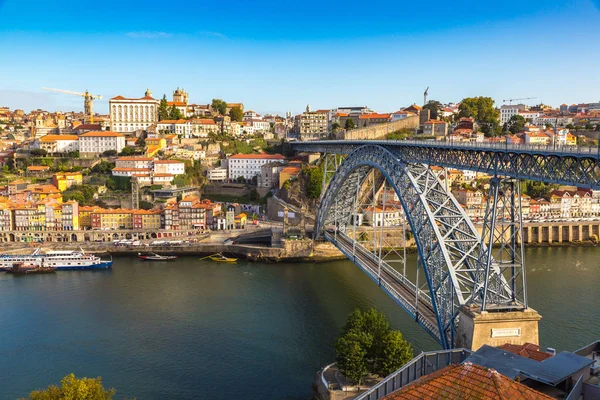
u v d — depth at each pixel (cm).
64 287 12475
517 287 11612
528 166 6184
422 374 5412
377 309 10538
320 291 11975
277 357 8469
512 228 6662
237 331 9494
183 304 11050
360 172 12588
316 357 8475
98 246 16550
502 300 6756
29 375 7888
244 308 10750
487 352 4812
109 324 9881
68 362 8306
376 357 7188
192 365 8194
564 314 9756
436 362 5481
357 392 6850
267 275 13625
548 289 11450
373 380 7162
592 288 11538
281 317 10206
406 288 9144
